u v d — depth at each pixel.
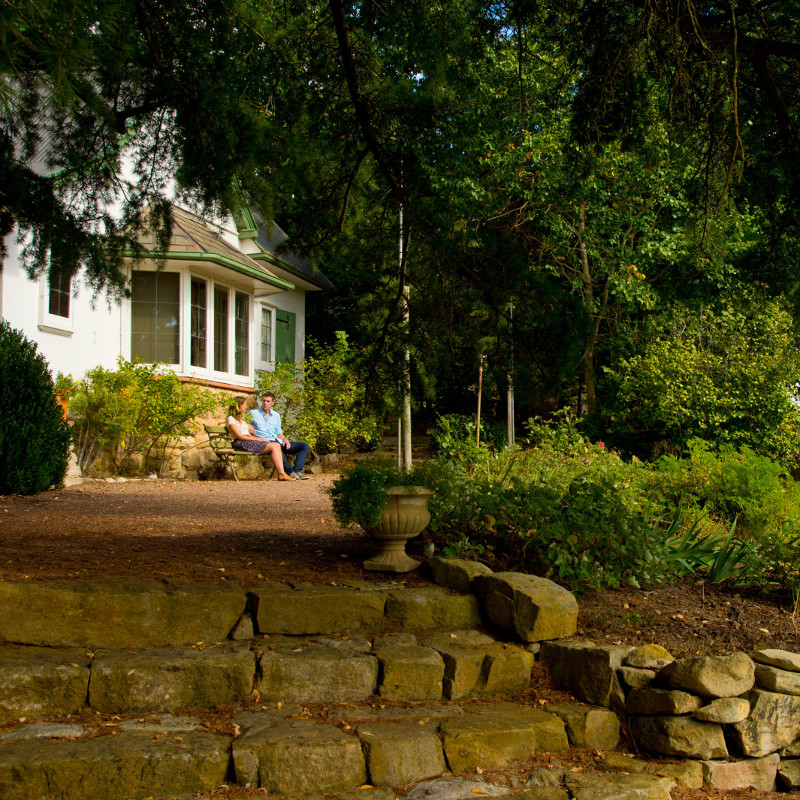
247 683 3.73
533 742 3.59
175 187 6.12
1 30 2.72
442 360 5.97
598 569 4.88
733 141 5.63
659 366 13.71
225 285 15.01
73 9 2.89
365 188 6.25
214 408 12.93
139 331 13.60
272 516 7.49
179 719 3.48
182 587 4.23
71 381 11.21
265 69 5.78
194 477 13.00
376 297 6.21
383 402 6.17
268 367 17.70
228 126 5.55
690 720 3.72
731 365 13.39
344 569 5.05
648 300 15.17
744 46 5.17
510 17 5.63
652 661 4.02
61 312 11.81
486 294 5.38
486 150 13.09
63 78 2.94
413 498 4.97
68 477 10.88
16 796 2.88
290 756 3.17
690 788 3.52
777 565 5.23
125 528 6.35
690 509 7.64
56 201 5.79
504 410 18.27
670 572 5.25
